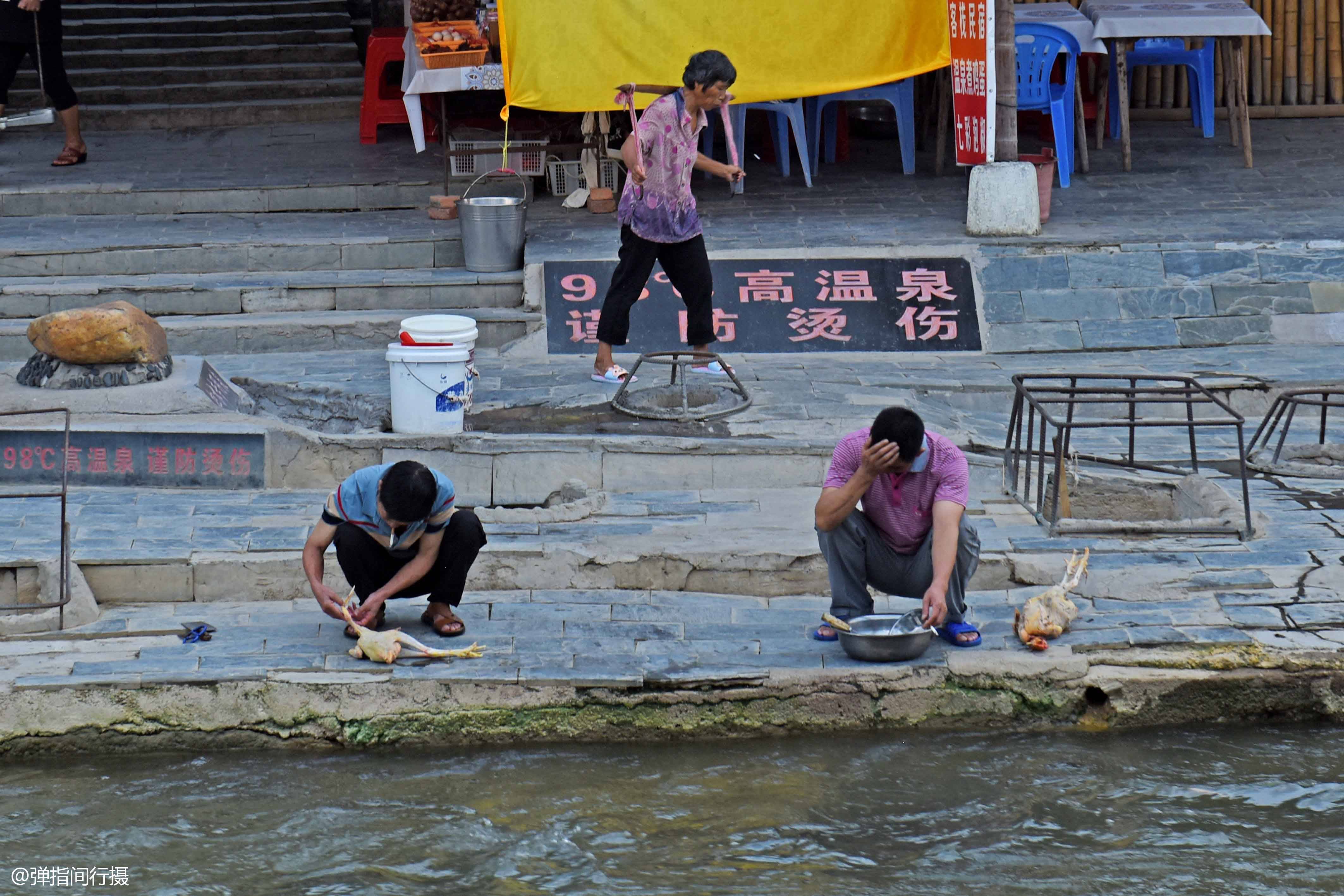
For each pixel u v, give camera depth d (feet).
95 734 26.58
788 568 30.86
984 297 44.52
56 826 24.07
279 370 42.32
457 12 50.98
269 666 27.07
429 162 56.85
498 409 37.96
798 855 23.08
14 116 55.42
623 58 48.96
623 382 37.93
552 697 26.84
